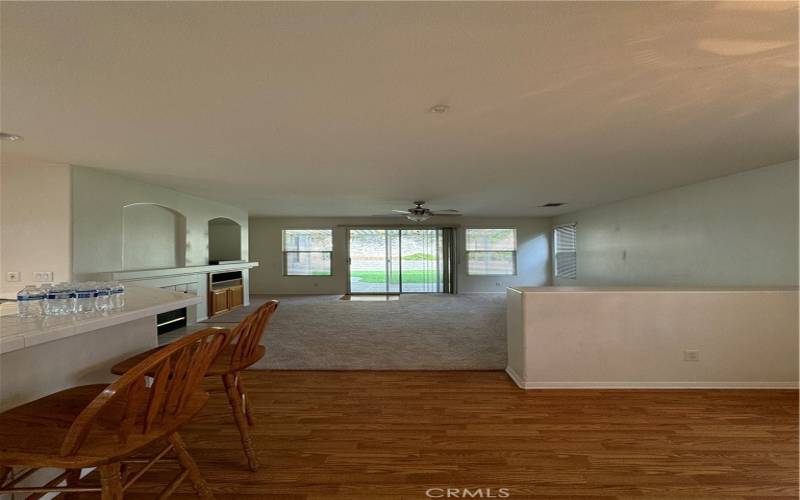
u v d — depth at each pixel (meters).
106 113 2.71
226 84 2.25
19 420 1.34
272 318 6.96
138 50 1.85
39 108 2.61
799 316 3.28
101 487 1.20
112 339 2.17
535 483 1.99
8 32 1.68
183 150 3.73
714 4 1.52
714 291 3.32
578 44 1.83
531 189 6.21
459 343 5.04
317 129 3.11
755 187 4.65
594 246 8.79
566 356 3.33
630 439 2.44
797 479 2.01
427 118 2.86
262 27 1.66
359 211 9.41
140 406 1.50
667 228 6.29
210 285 7.35
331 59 1.96
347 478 2.04
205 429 2.61
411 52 1.90
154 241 6.15
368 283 11.30
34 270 4.32
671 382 3.31
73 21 1.60
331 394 3.25
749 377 3.30
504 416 2.79
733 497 1.87
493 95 2.44
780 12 1.57
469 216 11.09
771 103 2.60
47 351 1.77
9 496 1.59
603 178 5.29
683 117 2.88
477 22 1.64
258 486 1.97
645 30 1.71
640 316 3.33
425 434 2.53
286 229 11.21
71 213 4.33
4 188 4.34
